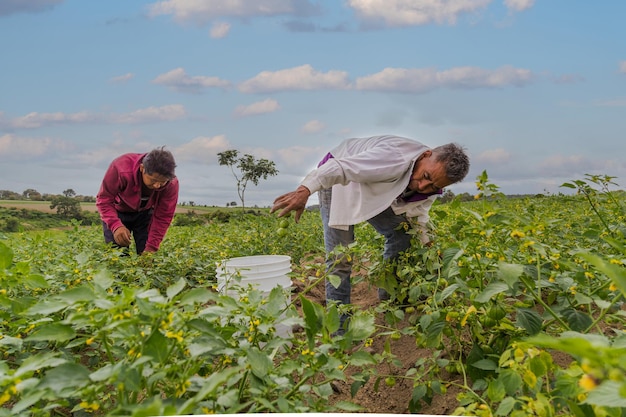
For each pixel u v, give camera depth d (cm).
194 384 192
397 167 434
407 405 337
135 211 691
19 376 179
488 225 301
